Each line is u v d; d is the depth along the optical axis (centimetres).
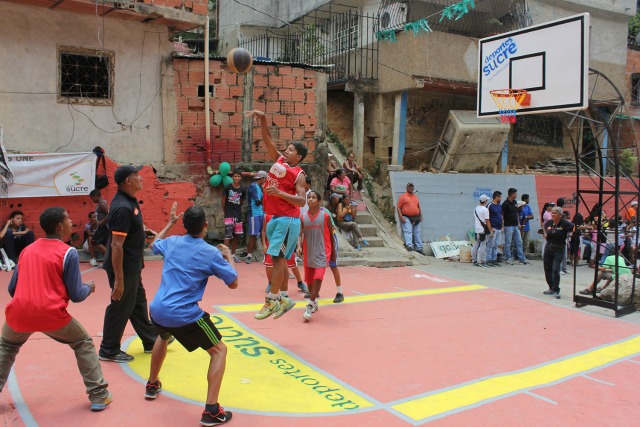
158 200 1191
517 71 1021
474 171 1706
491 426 461
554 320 855
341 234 1370
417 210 1449
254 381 529
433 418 469
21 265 425
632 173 2005
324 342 666
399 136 1619
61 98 1103
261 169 1267
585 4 1897
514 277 1255
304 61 1886
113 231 512
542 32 980
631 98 2070
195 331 431
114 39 1149
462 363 621
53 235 436
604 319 880
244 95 1273
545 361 647
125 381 507
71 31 1104
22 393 470
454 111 1633
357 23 1770
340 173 1393
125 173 522
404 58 1547
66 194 1093
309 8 1873
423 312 854
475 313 870
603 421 485
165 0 1127
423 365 606
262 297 878
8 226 1017
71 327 429
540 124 1959
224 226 1237
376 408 484
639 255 1154
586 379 595
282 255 641
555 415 493
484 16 1719
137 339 632
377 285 1057
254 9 1866
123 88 1166
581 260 1611
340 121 1753
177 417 439
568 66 939
